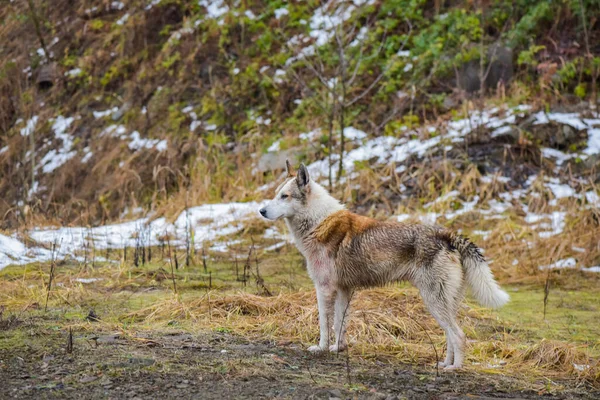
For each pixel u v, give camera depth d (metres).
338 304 19.23
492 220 33.69
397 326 20.66
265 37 48.81
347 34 46.91
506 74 42.84
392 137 40.94
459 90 42.16
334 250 18.81
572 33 45.25
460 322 21.95
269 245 33.00
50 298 23.14
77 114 50.47
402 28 47.41
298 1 51.06
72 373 15.16
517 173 36.78
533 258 30.36
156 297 23.91
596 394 16.03
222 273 28.25
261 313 21.94
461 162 37.50
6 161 48.53
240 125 45.41
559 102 41.19
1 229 33.09
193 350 17.61
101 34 55.16
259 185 40.12
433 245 17.75
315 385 15.18
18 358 16.08
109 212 41.78
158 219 37.16
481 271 17.67
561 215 33.66
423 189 36.41
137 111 48.72
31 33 57.16
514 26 45.12
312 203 19.28
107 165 44.88
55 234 33.59
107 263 29.09
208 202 39.00
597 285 27.48
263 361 16.97
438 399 14.84
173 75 50.00
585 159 36.91
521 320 22.75
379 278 18.48
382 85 44.06
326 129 42.28
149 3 54.72
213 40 50.50
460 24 44.47
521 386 16.33
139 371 15.38
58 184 45.22
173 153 43.84
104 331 19.09
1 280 24.91
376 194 36.66
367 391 15.09
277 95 46.22
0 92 53.47
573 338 20.58
